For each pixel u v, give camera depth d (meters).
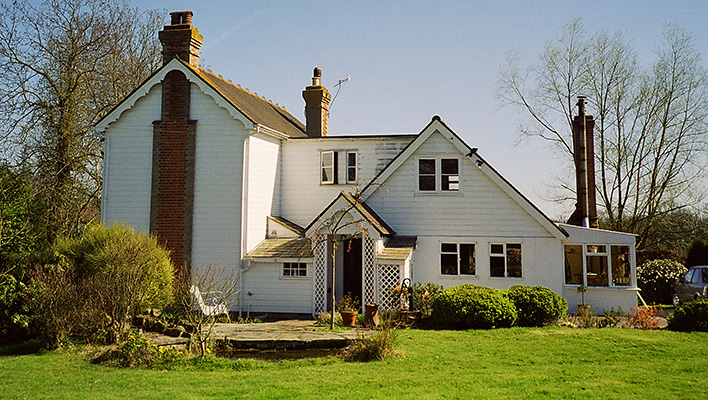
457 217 22.39
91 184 34.41
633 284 21.17
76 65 30.48
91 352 13.62
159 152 22.84
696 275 24.42
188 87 22.80
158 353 12.93
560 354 13.20
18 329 15.10
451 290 17.58
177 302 20.59
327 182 24.70
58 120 30.28
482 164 22.03
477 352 13.35
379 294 20.50
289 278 21.89
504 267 21.95
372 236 20.25
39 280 14.86
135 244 16.84
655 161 34.59
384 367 11.91
